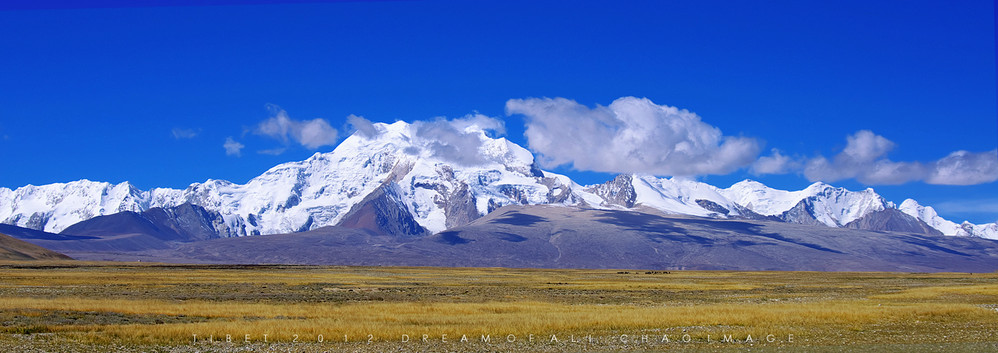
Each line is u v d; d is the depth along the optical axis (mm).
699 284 161750
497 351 58281
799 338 64625
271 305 91750
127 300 98750
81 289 122938
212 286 137750
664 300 110188
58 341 60344
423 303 97750
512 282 170000
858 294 125625
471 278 194375
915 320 76312
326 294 119062
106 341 60406
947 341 63688
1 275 164250
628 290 136750
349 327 66875
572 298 114062
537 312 83562
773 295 122688
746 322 72750
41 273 182250
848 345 61438
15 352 56094
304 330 65000
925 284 174500
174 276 176000
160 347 58562
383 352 57281
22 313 78062
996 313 81562
